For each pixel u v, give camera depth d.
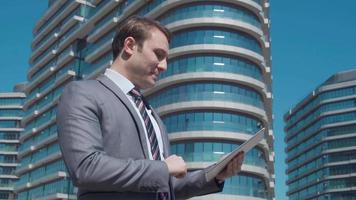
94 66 70.06
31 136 82.44
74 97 2.43
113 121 2.45
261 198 52.53
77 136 2.29
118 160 2.26
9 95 123.75
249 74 56.09
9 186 116.00
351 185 99.50
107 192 2.34
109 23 66.56
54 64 80.75
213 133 52.25
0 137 120.19
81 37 76.25
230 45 55.56
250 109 54.78
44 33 87.75
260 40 59.00
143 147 2.51
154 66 2.74
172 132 53.62
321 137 108.38
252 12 58.69
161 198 2.47
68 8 79.88
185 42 55.75
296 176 119.12
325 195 103.31
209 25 55.94
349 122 104.31
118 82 2.68
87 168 2.20
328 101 109.06
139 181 2.24
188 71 54.62
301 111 121.44
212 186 2.96
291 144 124.81
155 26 2.79
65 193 67.25
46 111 79.25
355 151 101.81
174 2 56.78
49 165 73.56
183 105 53.66
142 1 61.81
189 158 51.88
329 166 104.31
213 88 54.09
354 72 110.88
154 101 57.22
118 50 2.80
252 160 52.81
